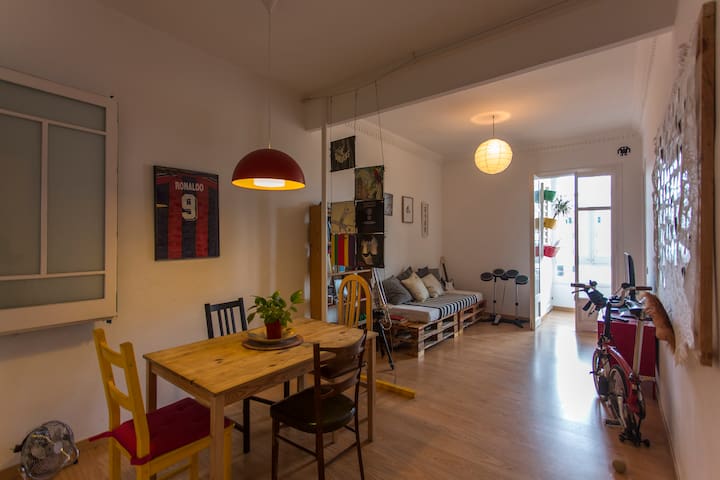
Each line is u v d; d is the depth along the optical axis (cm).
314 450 238
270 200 362
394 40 291
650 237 354
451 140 579
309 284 402
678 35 194
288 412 195
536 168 599
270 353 207
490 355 433
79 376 235
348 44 297
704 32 119
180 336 288
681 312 160
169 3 245
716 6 118
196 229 297
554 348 461
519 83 363
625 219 520
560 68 331
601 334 345
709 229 122
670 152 191
